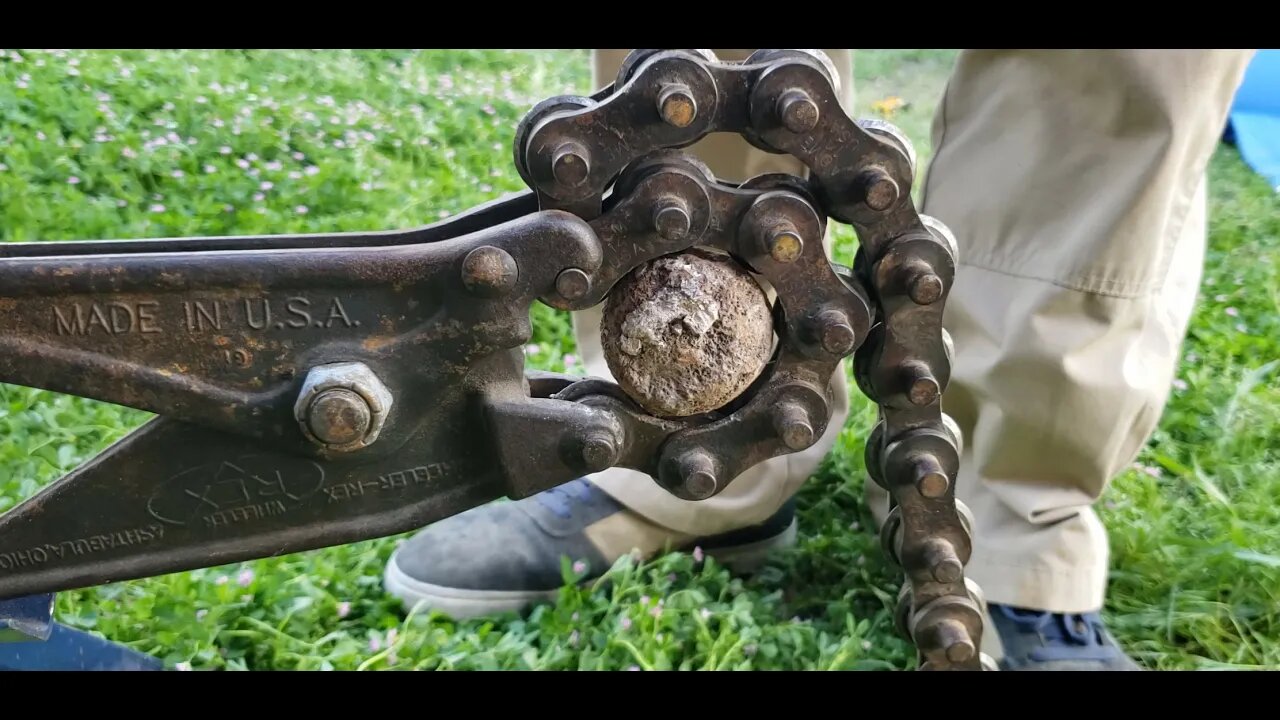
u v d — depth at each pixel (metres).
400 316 0.33
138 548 0.35
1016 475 0.54
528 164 0.32
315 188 1.00
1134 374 0.51
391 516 0.35
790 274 0.34
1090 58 0.47
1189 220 0.56
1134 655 0.56
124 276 0.32
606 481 0.58
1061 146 0.49
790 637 0.54
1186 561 0.61
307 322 0.33
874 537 0.61
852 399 0.76
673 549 0.60
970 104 0.53
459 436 0.35
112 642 0.46
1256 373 0.79
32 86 1.04
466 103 1.32
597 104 0.32
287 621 0.54
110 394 0.33
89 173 0.95
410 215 0.99
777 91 0.32
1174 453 0.73
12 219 0.85
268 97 1.19
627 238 0.33
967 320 0.54
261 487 0.35
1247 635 0.58
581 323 0.60
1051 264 0.50
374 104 1.27
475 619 0.56
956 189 0.54
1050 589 0.53
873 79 1.51
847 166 0.33
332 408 0.32
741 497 0.58
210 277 0.32
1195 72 0.46
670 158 0.33
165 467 0.34
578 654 0.53
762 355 0.35
